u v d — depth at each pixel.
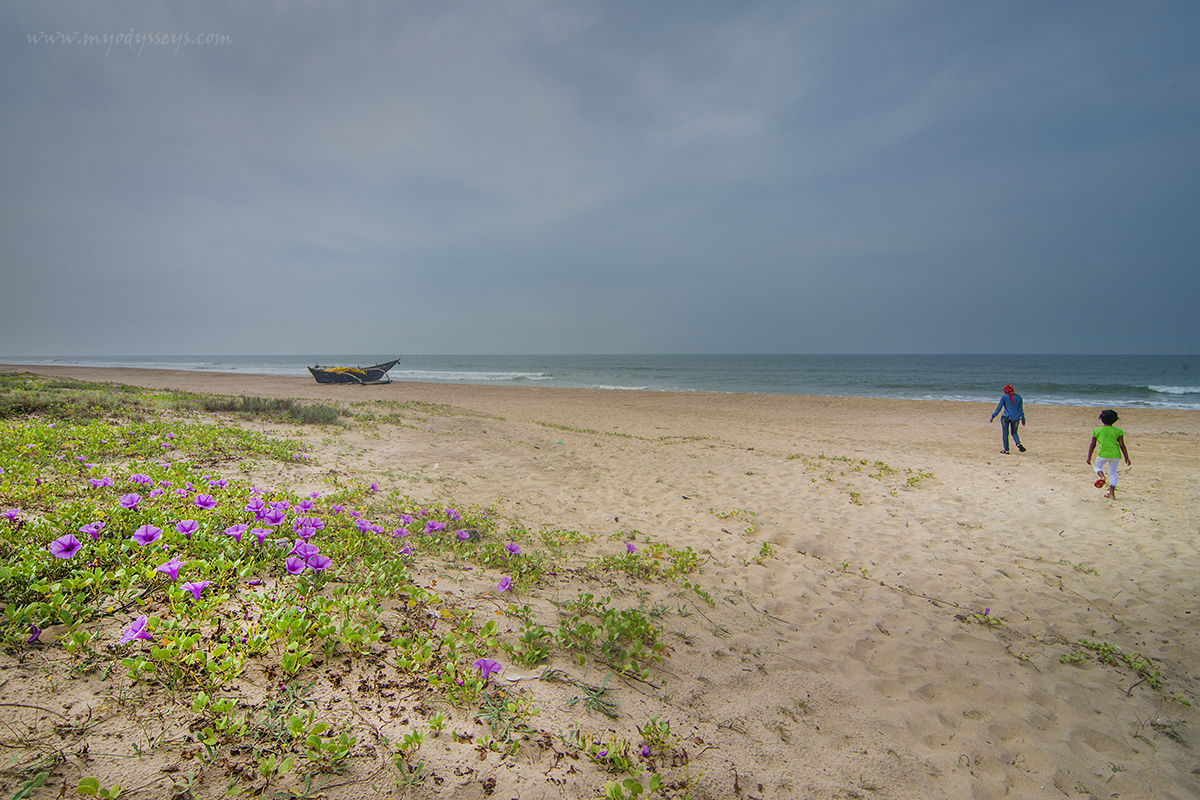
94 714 1.89
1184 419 19.11
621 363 108.81
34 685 1.96
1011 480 9.30
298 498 5.29
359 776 1.83
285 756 1.85
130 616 2.52
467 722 2.21
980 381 48.19
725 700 2.78
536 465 9.30
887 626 4.02
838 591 4.64
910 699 3.05
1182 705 3.15
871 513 7.20
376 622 2.75
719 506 7.29
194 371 55.97
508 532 5.36
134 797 1.59
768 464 10.34
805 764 2.36
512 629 3.15
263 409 12.33
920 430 16.95
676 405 25.47
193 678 2.16
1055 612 4.44
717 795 2.06
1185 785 2.52
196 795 1.64
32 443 5.73
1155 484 8.98
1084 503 7.83
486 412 19.88
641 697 2.67
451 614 3.17
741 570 4.97
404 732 2.08
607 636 3.17
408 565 3.97
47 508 3.89
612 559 4.75
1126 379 49.94
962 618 4.25
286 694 2.18
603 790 1.97
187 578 2.89
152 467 5.45
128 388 16.97
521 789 1.90
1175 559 5.69
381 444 9.93
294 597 2.90
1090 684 3.35
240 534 3.36
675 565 4.79
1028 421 19.06
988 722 2.90
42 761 1.65
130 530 3.45
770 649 3.46
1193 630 4.16
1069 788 2.45
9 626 2.22
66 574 2.79
